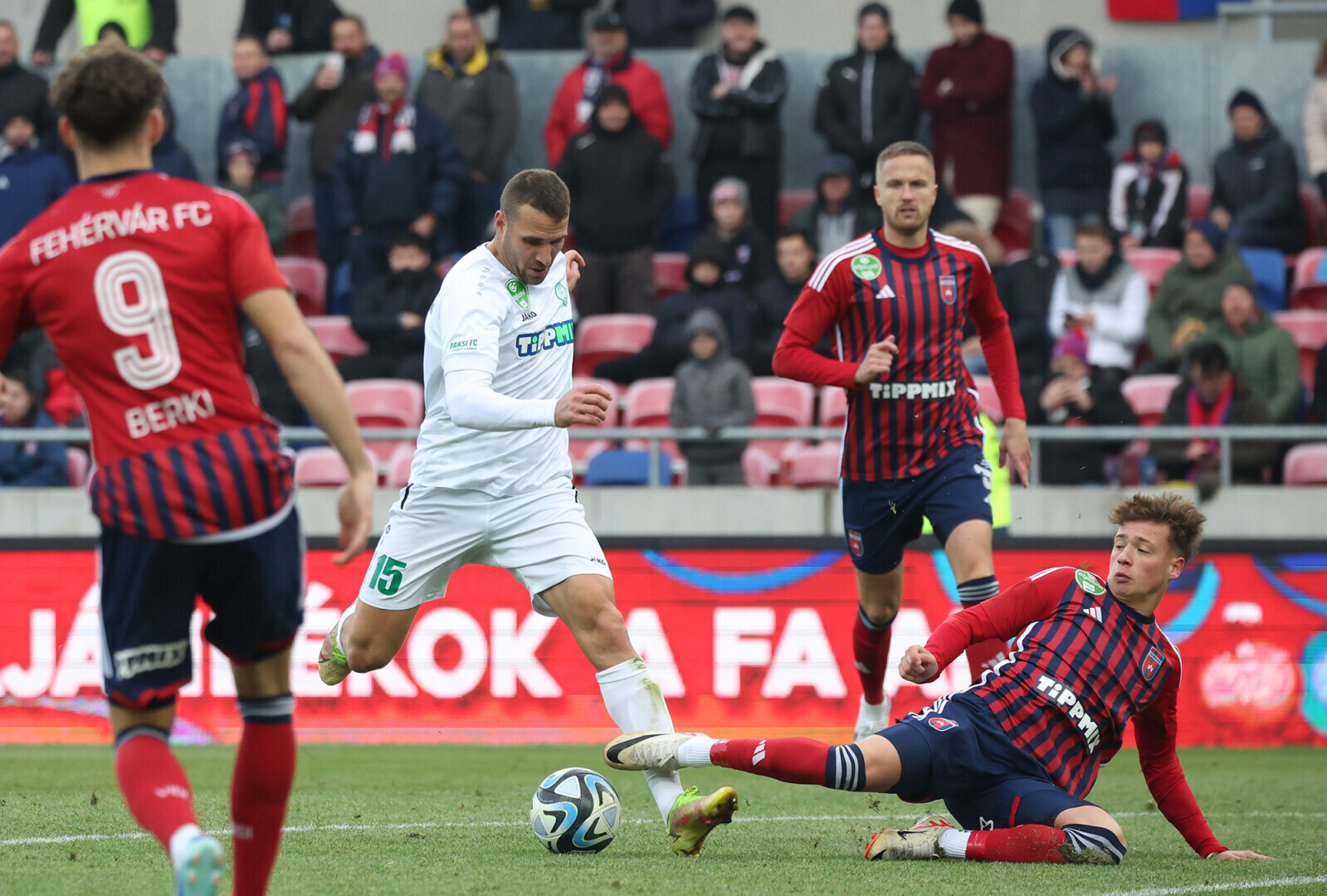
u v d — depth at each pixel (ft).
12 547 100.48
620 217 136.36
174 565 31.60
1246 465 108.99
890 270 62.85
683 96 165.27
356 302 129.39
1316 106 146.41
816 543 101.81
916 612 100.83
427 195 137.90
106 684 32.48
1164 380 122.72
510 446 51.57
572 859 46.34
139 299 31.45
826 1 173.37
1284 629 101.65
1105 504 107.86
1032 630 48.21
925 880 41.29
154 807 30.66
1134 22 169.78
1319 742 101.04
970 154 142.20
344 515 31.58
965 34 141.59
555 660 100.68
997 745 46.29
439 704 100.68
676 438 109.60
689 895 38.52
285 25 162.81
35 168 137.59
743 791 72.90
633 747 47.34
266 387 124.06
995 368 66.69
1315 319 134.31
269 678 33.73
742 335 123.03
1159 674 47.91
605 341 135.95
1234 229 141.38
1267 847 51.96
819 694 100.99
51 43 159.63
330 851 48.24
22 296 32.04
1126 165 142.82
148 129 33.09
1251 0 170.60
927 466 63.41
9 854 47.09
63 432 112.06
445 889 39.60
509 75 147.74
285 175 167.84
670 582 102.06
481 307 48.93
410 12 175.42
